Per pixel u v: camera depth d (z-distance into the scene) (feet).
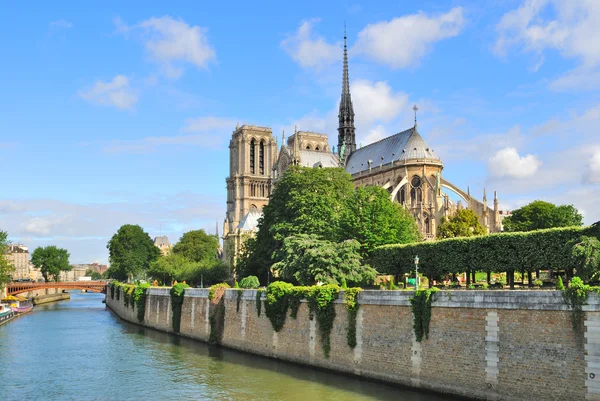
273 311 225.35
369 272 247.09
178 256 589.73
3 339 308.60
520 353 138.62
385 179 549.95
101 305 634.84
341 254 249.34
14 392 184.55
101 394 179.73
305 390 171.83
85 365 226.99
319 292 200.44
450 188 530.68
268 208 363.56
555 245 194.59
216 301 274.36
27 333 336.49
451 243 227.81
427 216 471.62
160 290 350.64
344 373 189.67
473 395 147.95
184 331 308.19
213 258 648.38
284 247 283.59
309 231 320.09
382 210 306.14
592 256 173.88
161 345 278.26
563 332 130.93
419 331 163.63
